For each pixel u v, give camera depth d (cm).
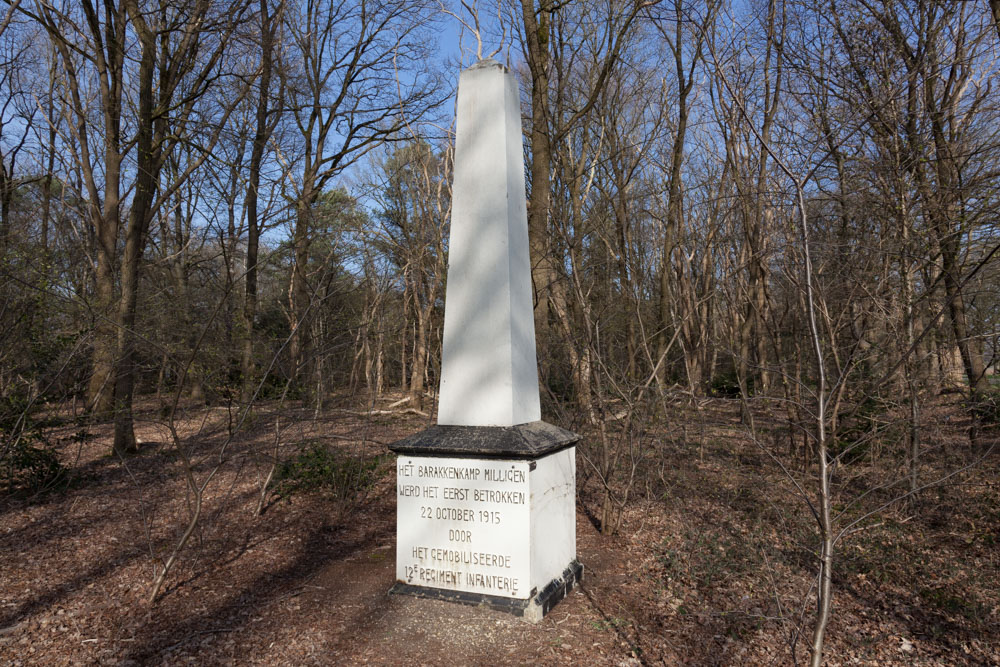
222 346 671
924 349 659
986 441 684
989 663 405
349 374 1050
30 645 418
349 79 2045
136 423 1423
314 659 399
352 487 841
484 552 475
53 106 2094
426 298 1789
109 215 1269
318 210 930
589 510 789
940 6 696
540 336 827
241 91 1326
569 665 394
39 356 804
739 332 1395
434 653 408
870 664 405
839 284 642
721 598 508
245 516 749
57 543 641
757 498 777
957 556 588
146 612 470
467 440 486
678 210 1136
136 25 1233
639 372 791
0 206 1859
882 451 749
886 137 684
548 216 988
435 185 1802
